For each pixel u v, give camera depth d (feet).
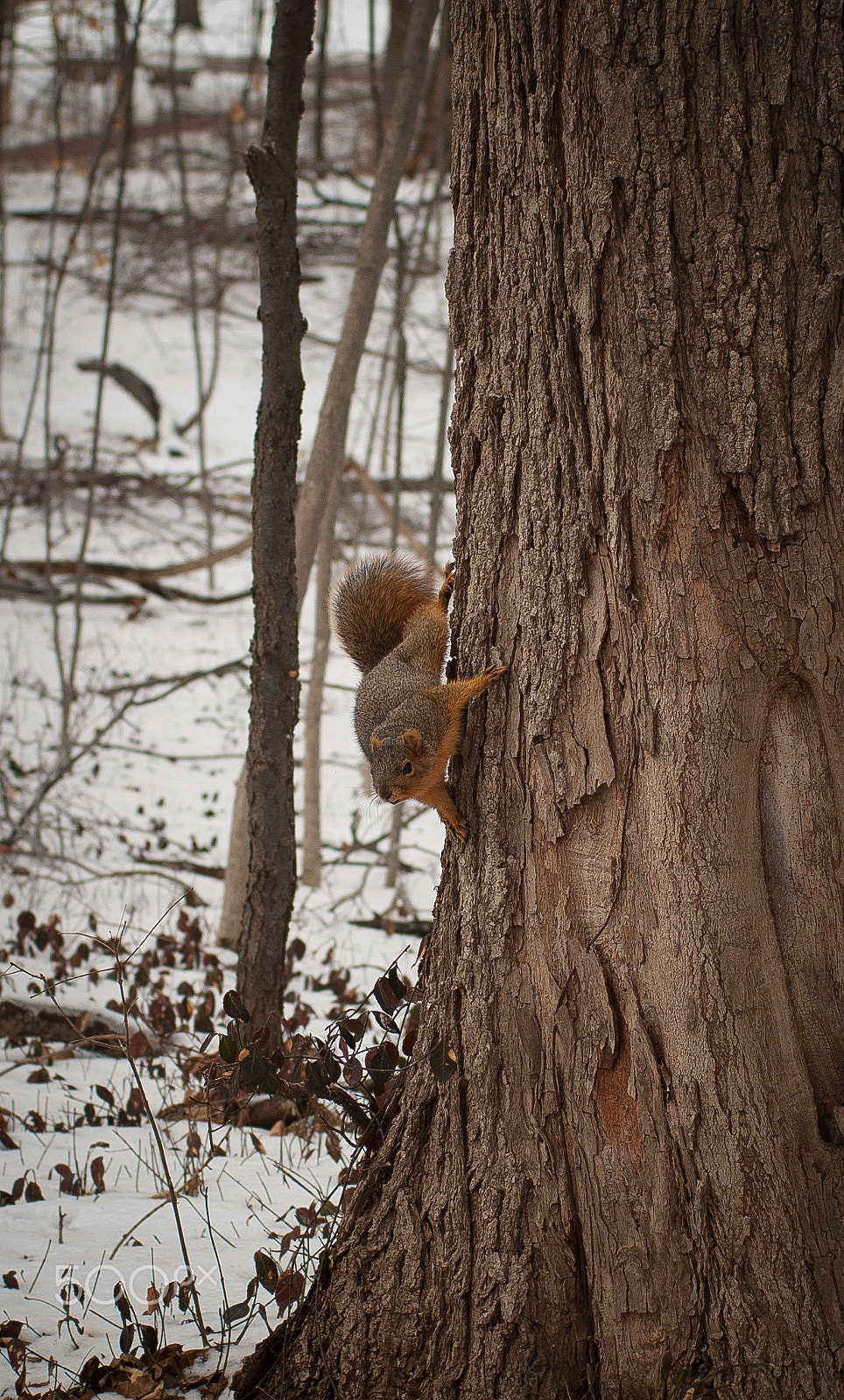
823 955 8.52
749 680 8.50
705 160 8.27
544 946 9.21
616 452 8.73
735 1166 8.38
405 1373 9.20
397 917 31.45
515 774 9.50
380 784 9.77
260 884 17.46
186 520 64.85
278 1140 16.61
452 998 9.85
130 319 83.46
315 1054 10.68
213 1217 13.64
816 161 8.14
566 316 8.89
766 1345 8.18
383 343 81.66
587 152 8.62
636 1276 8.54
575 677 9.05
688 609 8.56
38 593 54.03
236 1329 11.18
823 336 8.23
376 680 11.11
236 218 82.12
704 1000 8.54
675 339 8.43
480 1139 9.32
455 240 9.95
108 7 55.36
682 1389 8.20
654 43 8.29
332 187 90.84
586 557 8.98
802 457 8.31
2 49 83.25
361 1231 9.81
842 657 8.38
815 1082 8.51
